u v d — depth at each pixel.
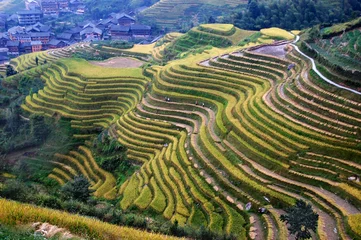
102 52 102.50
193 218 35.59
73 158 60.44
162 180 43.28
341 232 28.47
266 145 40.78
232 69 62.34
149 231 30.47
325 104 43.47
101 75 75.81
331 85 45.78
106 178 51.34
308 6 104.62
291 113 44.25
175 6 152.25
